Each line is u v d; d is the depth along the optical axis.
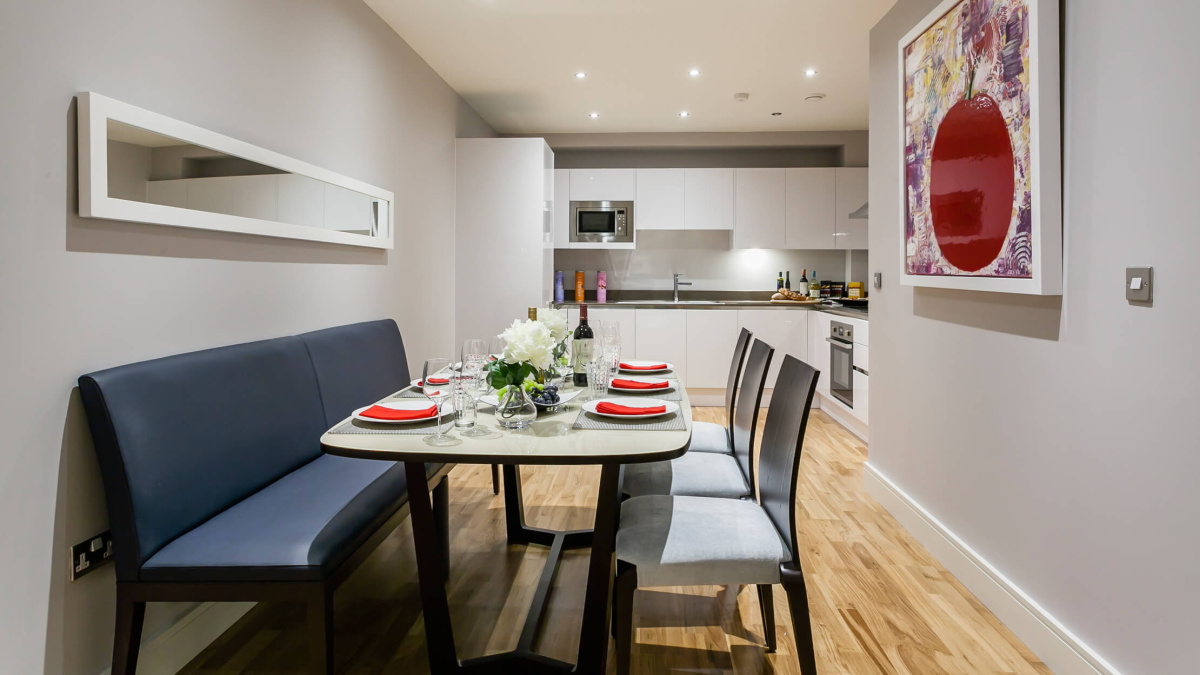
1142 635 1.47
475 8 3.11
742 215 5.67
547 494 3.27
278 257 2.32
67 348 1.49
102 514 1.60
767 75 4.13
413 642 1.92
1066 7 1.69
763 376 2.08
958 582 2.28
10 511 1.37
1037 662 1.80
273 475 2.00
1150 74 1.41
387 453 1.48
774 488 1.71
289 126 2.40
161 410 1.60
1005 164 1.88
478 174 4.47
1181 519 1.36
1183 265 1.34
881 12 3.19
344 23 2.83
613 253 6.13
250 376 1.98
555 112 5.03
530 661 1.72
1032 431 1.87
